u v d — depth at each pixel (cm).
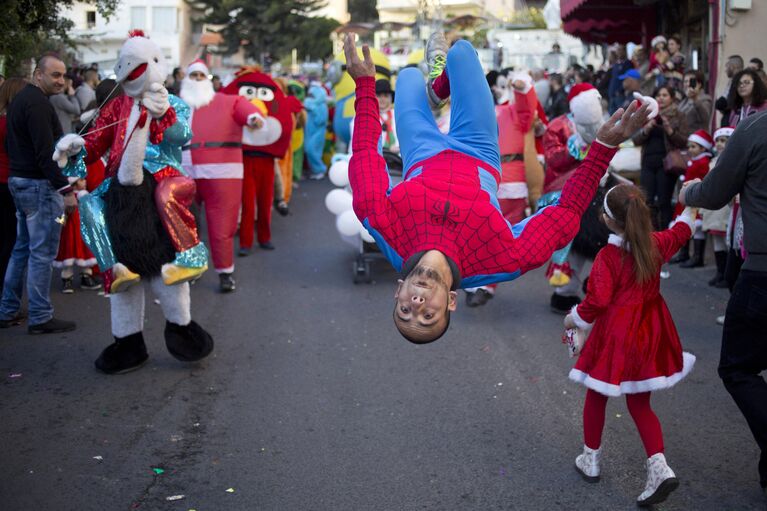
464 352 632
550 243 337
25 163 642
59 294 801
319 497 406
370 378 575
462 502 401
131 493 408
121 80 503
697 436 471
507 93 823
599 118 658
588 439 419
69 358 611
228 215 812
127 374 580
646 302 409
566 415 507
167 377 575
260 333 685
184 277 538
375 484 420
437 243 323
